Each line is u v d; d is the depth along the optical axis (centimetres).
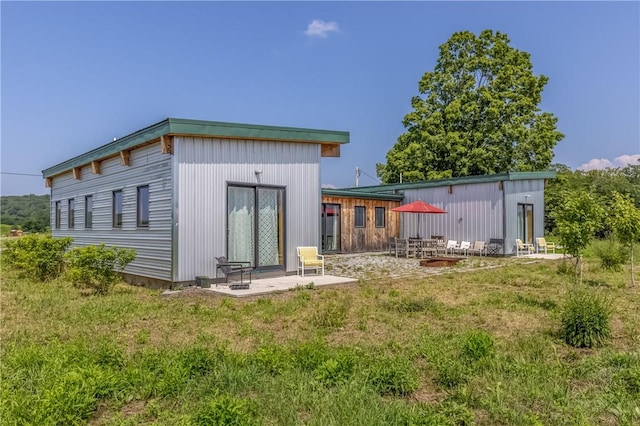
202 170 1005
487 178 1848
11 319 712
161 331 632
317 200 1222
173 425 344
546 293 923
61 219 1698
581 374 459
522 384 425
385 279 1143
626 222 993
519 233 1881
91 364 461
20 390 400
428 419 343
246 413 351
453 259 1571
